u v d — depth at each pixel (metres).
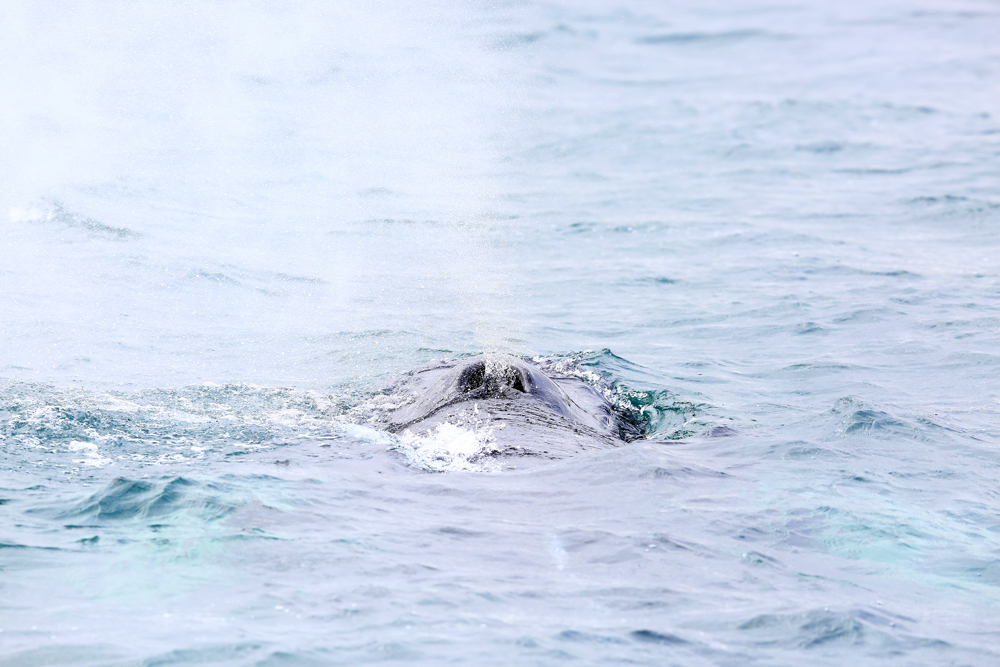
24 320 44.44
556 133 96.75
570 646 18.00
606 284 56.53
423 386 37.69
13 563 20.92
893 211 72.75
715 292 55.12
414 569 21.22
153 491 25.19
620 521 24.56
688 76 125.50
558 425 33.00
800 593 20.72
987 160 87.00
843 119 103.94
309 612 19.00
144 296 48.84
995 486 28.64
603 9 164.25
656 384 40.62
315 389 38.28
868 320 49.59
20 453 29.06
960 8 170.00
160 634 17.94
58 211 59.88
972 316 49.69
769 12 168.62
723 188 79.94
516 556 22.20
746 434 33.25
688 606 19.89
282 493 25.77
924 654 18.30
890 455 30.92
